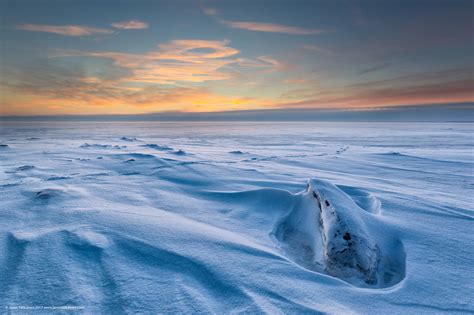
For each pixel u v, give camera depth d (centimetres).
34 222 458
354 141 3666
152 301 262
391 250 408
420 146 2730
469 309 255
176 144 2891
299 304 257
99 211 515
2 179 852
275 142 3494
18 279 292
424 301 268
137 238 397
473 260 350
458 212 546
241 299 266
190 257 346
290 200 634
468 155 1748
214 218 550
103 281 294
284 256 392
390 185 877
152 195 685
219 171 1020
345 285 297
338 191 546
